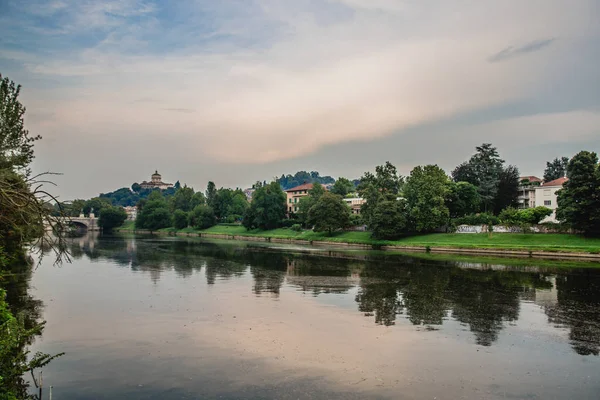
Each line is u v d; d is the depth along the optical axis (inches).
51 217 812.6
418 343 893.8
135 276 1836.9
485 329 1002.1
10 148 1192.2
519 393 660.1
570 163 3048.7
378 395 645.9
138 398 629.3
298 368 748.6
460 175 5187.0
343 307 1224.8
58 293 1427.2
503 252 2935.5
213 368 746.2
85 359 787.4
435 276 1855.3
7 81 1245.7
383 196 4003.4
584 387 684.1
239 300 1317.7
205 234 6309.1
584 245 2859.3
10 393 521.7
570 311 1185.4
